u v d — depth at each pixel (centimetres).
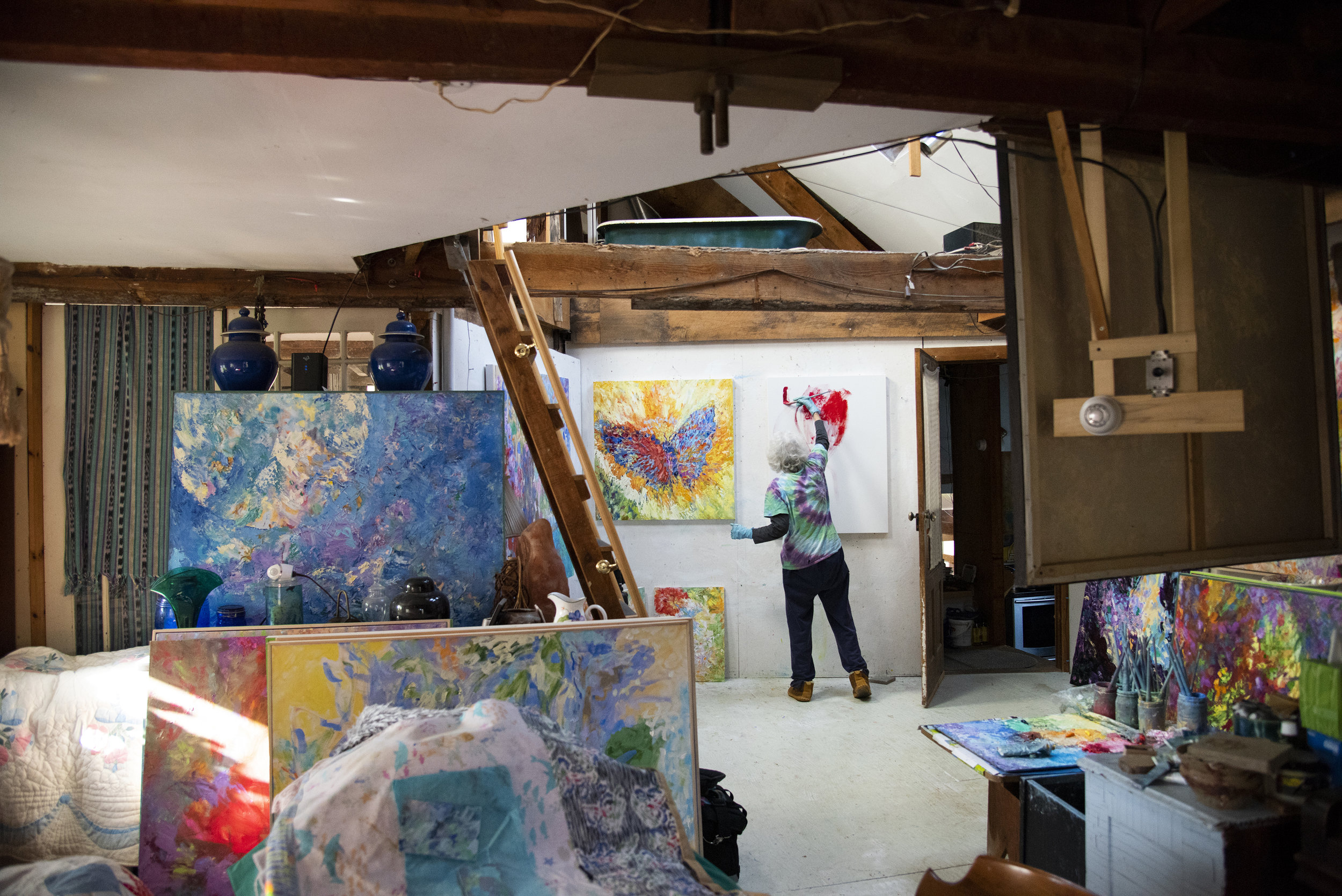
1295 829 169
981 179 471
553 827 164
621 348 566
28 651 321
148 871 256
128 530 354
